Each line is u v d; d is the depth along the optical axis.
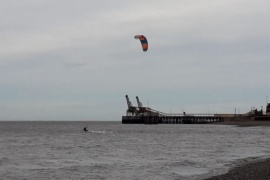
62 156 52.66
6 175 36.03
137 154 54.75
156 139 92.00
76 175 35.75
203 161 44.56
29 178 34.50
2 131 143.25
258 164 36.44
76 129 169.12
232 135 106.75
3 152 58.62
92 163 44.34
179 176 34.09
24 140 89.00
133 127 199.12
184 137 100.12
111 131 145.00
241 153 54.41
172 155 52.84
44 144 75.75
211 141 82.31
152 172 36.84
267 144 71.94
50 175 35.91
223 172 35.06
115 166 41.38
